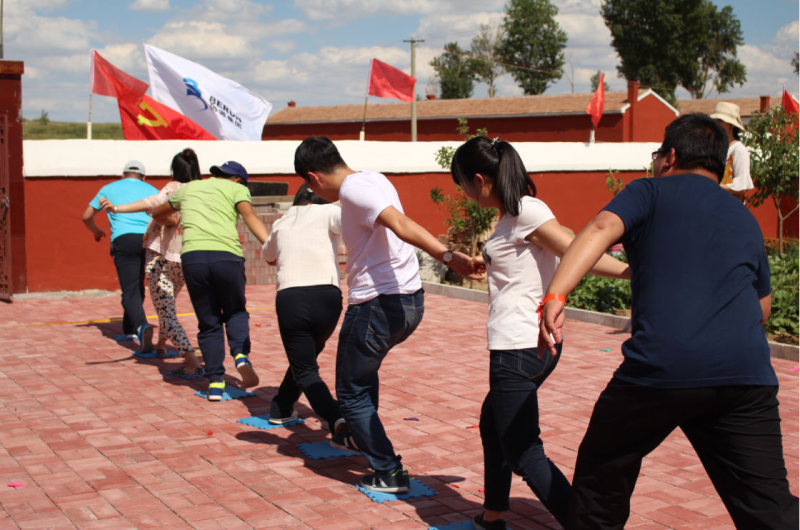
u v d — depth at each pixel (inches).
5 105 413.4
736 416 100.3
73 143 445.7
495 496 135.7
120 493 158.9
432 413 215.5
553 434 196.5
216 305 230.1
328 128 1637.6
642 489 161.8
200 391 238.1
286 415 205.8
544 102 1393.9
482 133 526.3
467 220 492.1
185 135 617.9
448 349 297.3
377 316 151.6
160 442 191.6
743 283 102.1
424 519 146.0
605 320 345.4
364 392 158.4
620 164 683.4
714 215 103.7
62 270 445.7
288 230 184.1
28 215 435.8
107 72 582.9
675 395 98.7
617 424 103.6
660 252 102.7
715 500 155.7
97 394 235.1
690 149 109.2
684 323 99.3
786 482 100.5
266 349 299.7
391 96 925.8
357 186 148.6
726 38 2472.9
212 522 145.0
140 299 292.0
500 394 126.5
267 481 166.1
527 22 3139.8
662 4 2316.7
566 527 114.3
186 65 619.2
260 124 649.0
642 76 2329.0
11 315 373.4
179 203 233.8
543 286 127.0
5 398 229.9
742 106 1601.9
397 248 153.2
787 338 311.0
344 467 175.2
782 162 466.0
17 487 161.6
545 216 123.6
